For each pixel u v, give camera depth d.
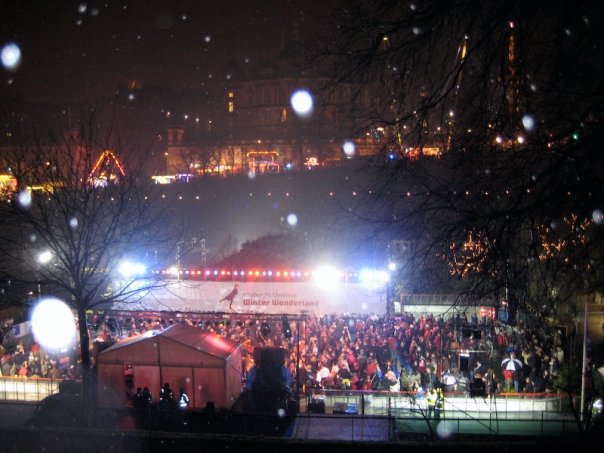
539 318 9.14
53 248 18.67
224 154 144.88
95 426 16.30
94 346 22.83
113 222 22.89
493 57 7.93
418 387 20.16
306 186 74.50
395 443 11.51
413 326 24.95
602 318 14.58
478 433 16.88
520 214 7.95
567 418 18.02
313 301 28.94
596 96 7.19
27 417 17.38
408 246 10.41
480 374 20.31
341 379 22.25
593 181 7.10
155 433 12.76
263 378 20.08
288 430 16.59
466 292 9.21
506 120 8.34
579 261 8.30
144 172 53.53
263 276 29.83
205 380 19.95
